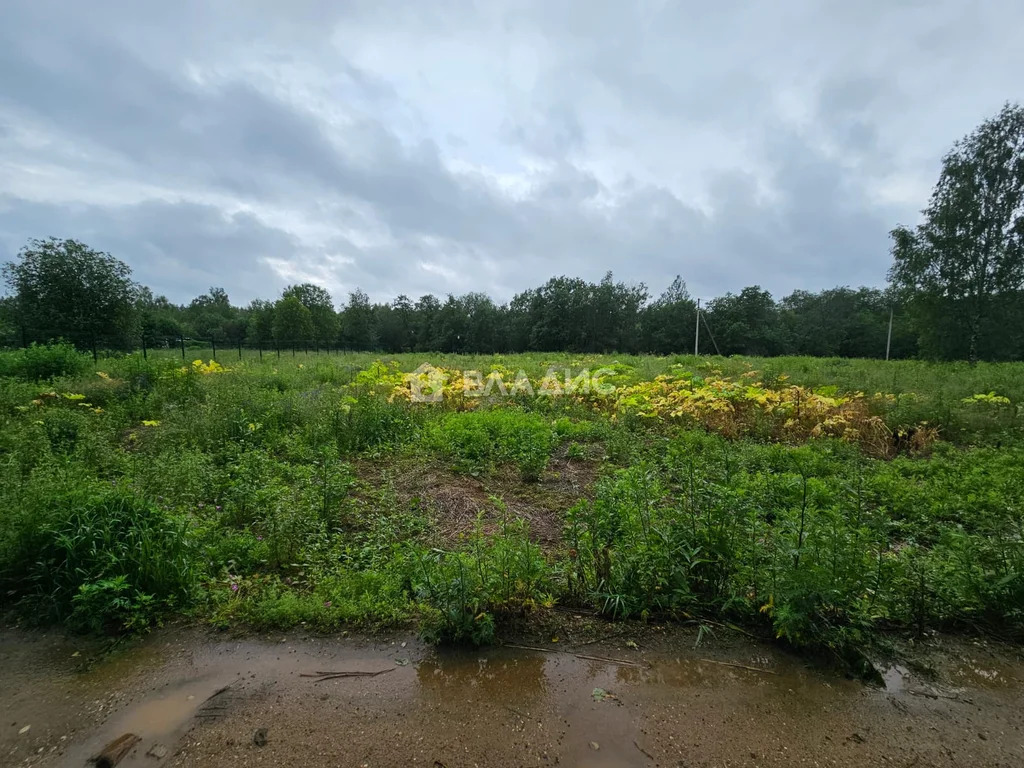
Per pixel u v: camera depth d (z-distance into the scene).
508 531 3.57
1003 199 21.19
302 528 3.97
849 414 7.49
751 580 3.04
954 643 2.91
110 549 3.20
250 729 2.25
